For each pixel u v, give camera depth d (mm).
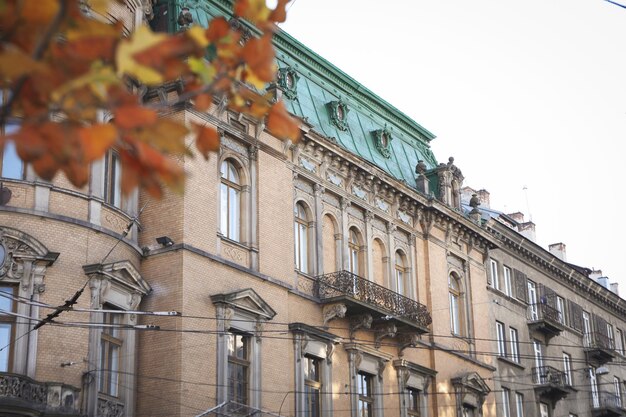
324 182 35031
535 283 51219
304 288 32906
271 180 32219
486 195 57594
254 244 30844
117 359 26359
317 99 37000
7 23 5180
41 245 24562
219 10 33438
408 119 43031
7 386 22703
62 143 5156
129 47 5227
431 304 39406
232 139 31016
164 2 31969
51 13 5176
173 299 27453
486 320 43656
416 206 40000
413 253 39469
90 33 5301
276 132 6266
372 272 36781
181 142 5383
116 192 27625
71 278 25047
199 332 26484
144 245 28453
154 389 26922
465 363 40906
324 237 34844
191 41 5633
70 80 5117
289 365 31000
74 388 23953
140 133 5293
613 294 59906
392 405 35625
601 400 54656
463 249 43281
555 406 49688
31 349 23875
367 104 40438
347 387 33531
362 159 36438
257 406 29141
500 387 44156
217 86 5988
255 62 5980
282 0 6109
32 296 24250
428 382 38062
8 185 24844
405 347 36656
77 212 25750
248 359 29594
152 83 5410
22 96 5348
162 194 5500
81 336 24797
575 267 59000
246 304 29406
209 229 29094
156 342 27359
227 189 30703
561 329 50188
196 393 27016
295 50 36625
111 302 26094
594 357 55281
